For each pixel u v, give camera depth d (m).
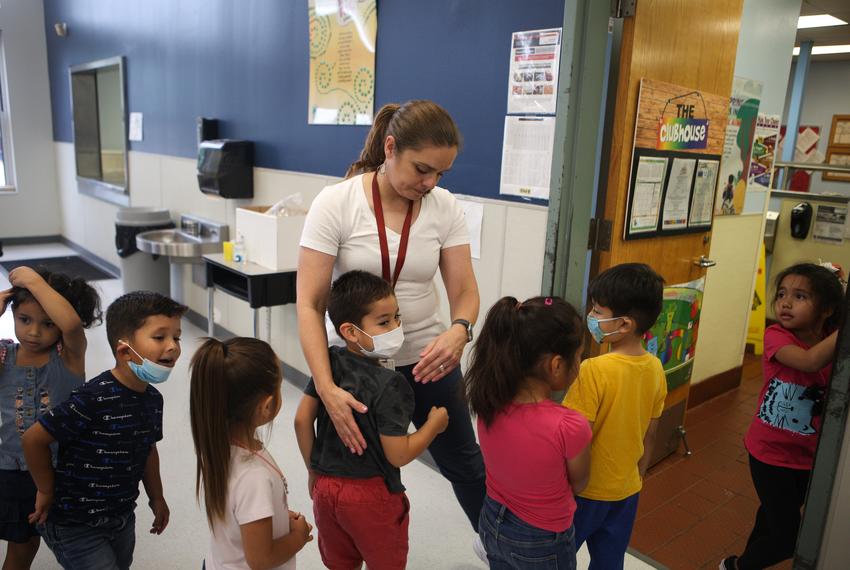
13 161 7.33
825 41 6.00
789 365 1.74
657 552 2.24
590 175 2.18
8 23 7.01
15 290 1.54
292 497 2.42
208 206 4.35
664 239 2.50
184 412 3.17
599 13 2.03
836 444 1.62
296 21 3.28
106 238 6.39
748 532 2.38
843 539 1.68
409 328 1.61
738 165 3.37
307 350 1.41
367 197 1.51
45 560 1.99
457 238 1.64
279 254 3.12
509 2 2.26
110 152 6.11
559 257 2.18
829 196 4.44
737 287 3.69
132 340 1.36
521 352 1.31
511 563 1.42
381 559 1.44
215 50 4.02
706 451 3.03
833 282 1.71
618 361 1.51
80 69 6.27
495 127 2.38
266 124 3.63
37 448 1.35
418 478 2.63
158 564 2.02
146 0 4.83
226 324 4.27
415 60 2.65
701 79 2.46
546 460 1.31
